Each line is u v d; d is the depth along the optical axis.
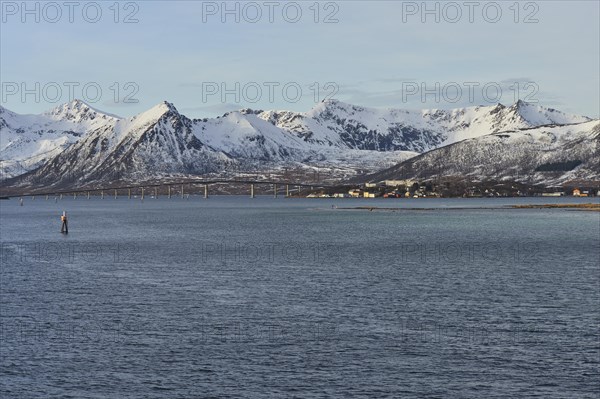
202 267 108.94
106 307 75.44
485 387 50.22
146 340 61.75
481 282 92.19
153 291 85.62
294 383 51.06
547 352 57.72
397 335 63.19
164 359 56.34
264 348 59.25
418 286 89.00
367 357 56.75
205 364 55.12
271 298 80.69
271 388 50.16
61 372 53.31
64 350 58.69
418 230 197.62
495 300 78.94
